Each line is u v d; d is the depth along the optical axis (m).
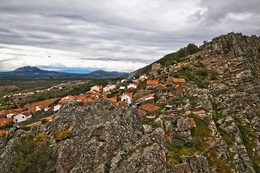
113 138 40.62
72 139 43.91
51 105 174.50
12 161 43.75
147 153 34.22
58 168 39.56
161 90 110.81
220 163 52.66
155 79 135.88
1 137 54.69
